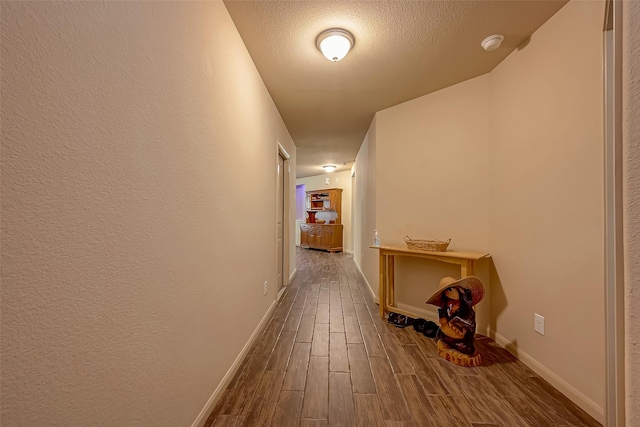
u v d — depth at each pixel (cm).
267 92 253
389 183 296
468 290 186
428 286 259
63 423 60
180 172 107
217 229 143
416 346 206
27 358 53
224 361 152
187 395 113
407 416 132
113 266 74
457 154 241
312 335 226
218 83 143
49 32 56
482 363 180
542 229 166
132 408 81
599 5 132
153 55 90
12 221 50
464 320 184
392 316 256
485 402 142
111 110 73
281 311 286
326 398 145
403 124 284
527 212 178
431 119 260
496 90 212
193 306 118
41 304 56
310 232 822
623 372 51
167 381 99
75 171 62
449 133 247
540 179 168
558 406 139
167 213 99
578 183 142
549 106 161
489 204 221
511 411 135
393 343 212
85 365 66
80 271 64
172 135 102
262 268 239
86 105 65
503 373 169
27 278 53
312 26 169
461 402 142
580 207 141
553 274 157
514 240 191
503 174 203
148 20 88
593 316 134
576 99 144
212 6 136
